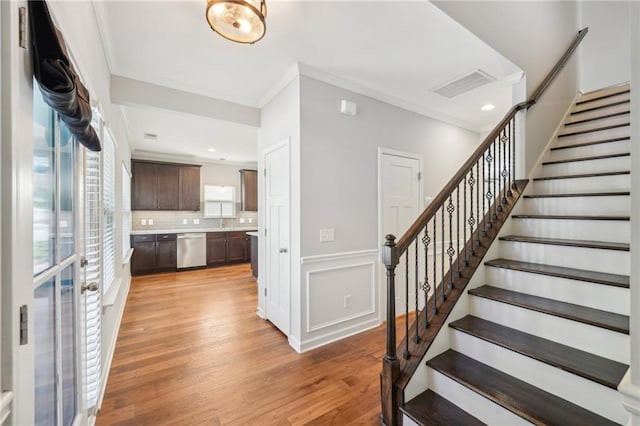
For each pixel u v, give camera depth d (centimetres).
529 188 264
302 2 182
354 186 300
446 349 183
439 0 188
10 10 73
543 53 284
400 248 166
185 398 195
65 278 131
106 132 236
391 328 165
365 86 302
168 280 530
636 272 79
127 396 197
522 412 128
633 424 81
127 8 186
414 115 355
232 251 686
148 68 261
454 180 201
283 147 292
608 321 142
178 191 647
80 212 146
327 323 280
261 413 181
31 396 84
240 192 759
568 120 322
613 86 355
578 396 131
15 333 74
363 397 197
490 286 209
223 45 229
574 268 188
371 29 210
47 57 89
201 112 308
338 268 288
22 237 78
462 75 280
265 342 279
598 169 247
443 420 147
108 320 238
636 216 79
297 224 267
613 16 394
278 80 287
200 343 277
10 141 73
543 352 146
